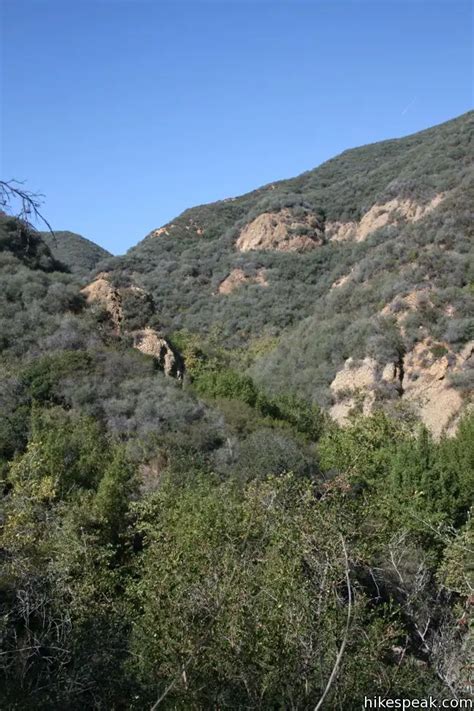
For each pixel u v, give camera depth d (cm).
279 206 7038
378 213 6044
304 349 4109
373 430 2472
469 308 3369
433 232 4178
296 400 3375
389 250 4388
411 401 3159
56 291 2827
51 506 1455
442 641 716
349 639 642
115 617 897
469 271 3634
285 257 6156
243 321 5362
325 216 7031
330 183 8231
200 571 711
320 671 615
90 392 2347
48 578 908
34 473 1506
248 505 886
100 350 2630
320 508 662
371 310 3894
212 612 621
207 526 905
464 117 7100
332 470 2152
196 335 4925
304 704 607
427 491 1775
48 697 685
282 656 615
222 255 6794
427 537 1498
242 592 643
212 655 625
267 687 612
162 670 693
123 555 1448
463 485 1855
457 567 897
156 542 1025
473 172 4906
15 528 1158
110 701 739
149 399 2395
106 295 2962
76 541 1174
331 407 3509
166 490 1531
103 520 1394
